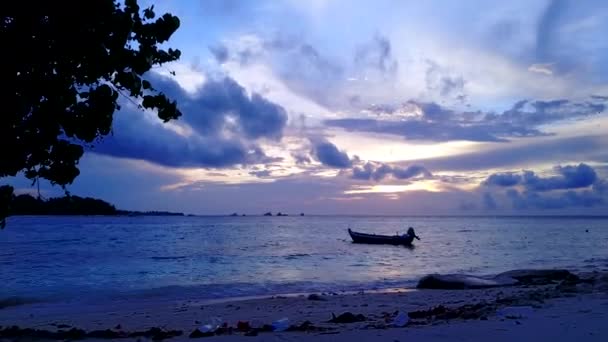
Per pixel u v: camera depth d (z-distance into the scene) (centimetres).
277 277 2748
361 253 4653
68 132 567
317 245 5934
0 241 6669
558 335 853
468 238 7888
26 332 1093
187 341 949
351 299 1811
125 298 2006
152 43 601
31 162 579
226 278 2705
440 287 2189
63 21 522
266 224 17900
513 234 9494
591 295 1427
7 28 515
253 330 1053
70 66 562
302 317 1398
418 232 10719
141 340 1002
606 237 8181
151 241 6669
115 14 544
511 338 839
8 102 525
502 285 2191
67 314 1605
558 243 6444
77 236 8162
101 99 556
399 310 1502
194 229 11938
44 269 3195
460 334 880
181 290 2231
